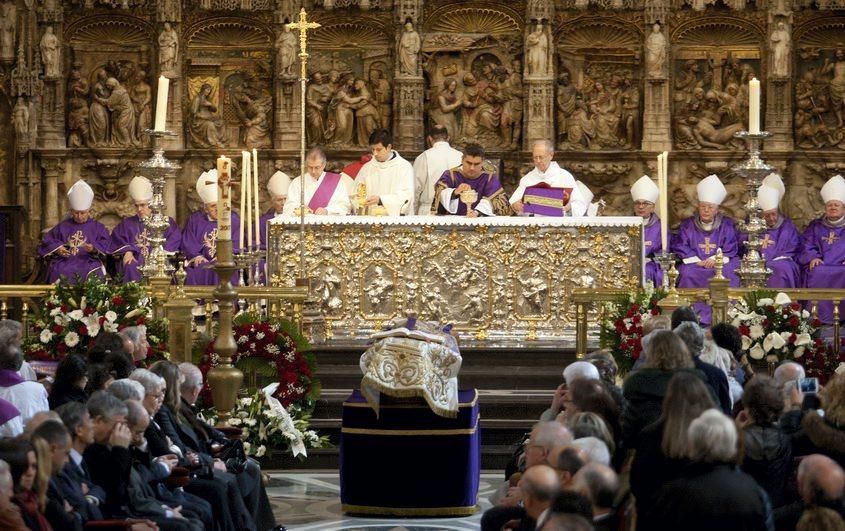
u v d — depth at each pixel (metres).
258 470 21.47
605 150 38.94
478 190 32.50
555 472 13.14
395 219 30.88
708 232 35.59
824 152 38.69
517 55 39.06
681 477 13.59
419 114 38.81
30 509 13.93
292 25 30.80
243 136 38.97
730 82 39.00
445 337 23.12
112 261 36.09
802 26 38.97
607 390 16.67
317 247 30.88
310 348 27.16
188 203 38.75
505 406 28.08
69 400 18.84
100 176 38.62
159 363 20.50
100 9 38.59
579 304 29.28
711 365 18.31
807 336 27.44
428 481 22.78
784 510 15.63
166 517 17.02
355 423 22.89
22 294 27.70
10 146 38.09
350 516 22.91
